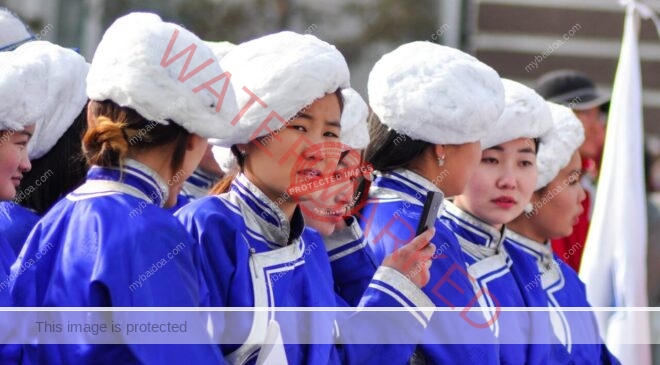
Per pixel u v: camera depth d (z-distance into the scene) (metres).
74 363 5.83
